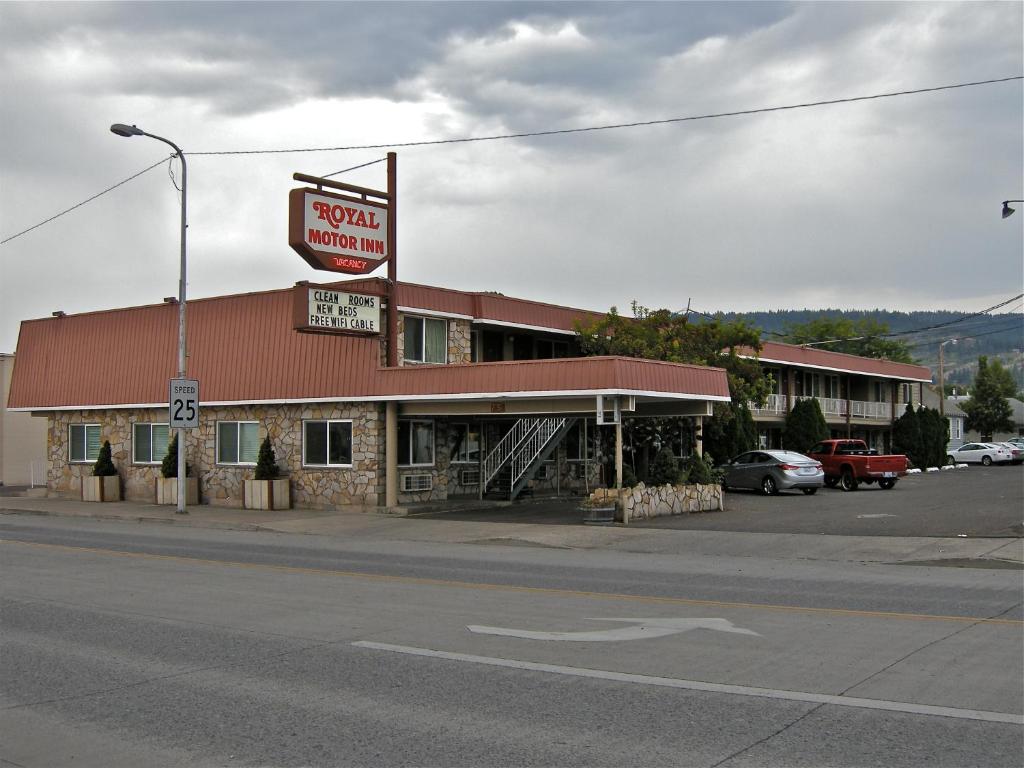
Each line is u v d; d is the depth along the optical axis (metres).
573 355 36.66
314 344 28.88
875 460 36.03
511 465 30.62
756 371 36.94
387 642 10.08
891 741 6.63
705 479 27.69
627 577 15.20
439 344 29.78
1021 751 6.41
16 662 9.41
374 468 27.92
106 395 34.41
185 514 27.83
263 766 6.34
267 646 9.98
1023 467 59.34
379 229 27.77
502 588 13.90
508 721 7.21
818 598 12.86
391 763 6.33
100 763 6.47
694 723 7.09
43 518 29.09
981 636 10.12
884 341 89.94
